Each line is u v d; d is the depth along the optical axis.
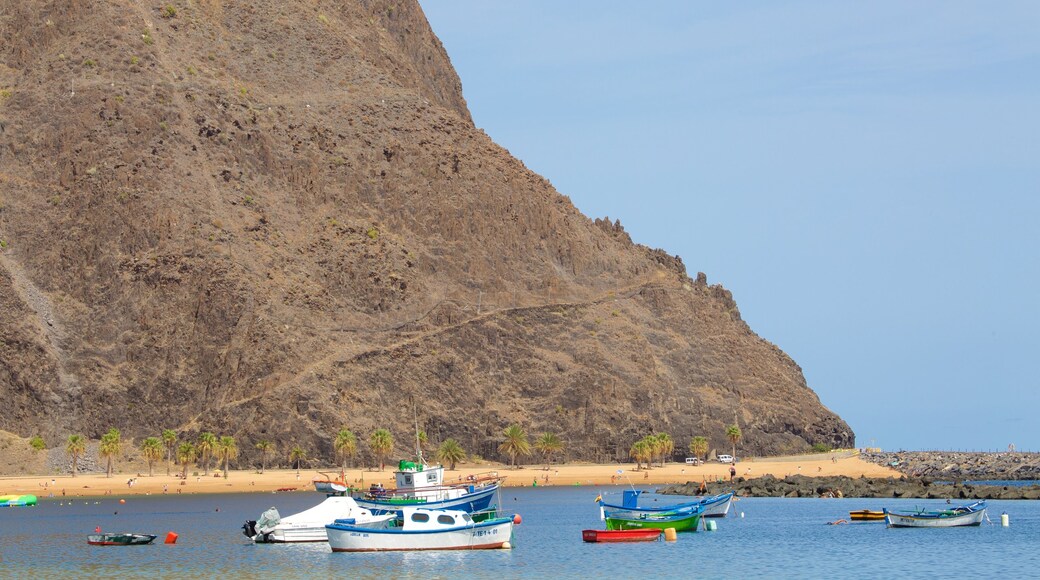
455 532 133.00
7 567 124.25
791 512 185.62
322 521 143.50
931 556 130.62
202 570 121.00
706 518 173.75
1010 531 154.62
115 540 142.50
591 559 127.62
